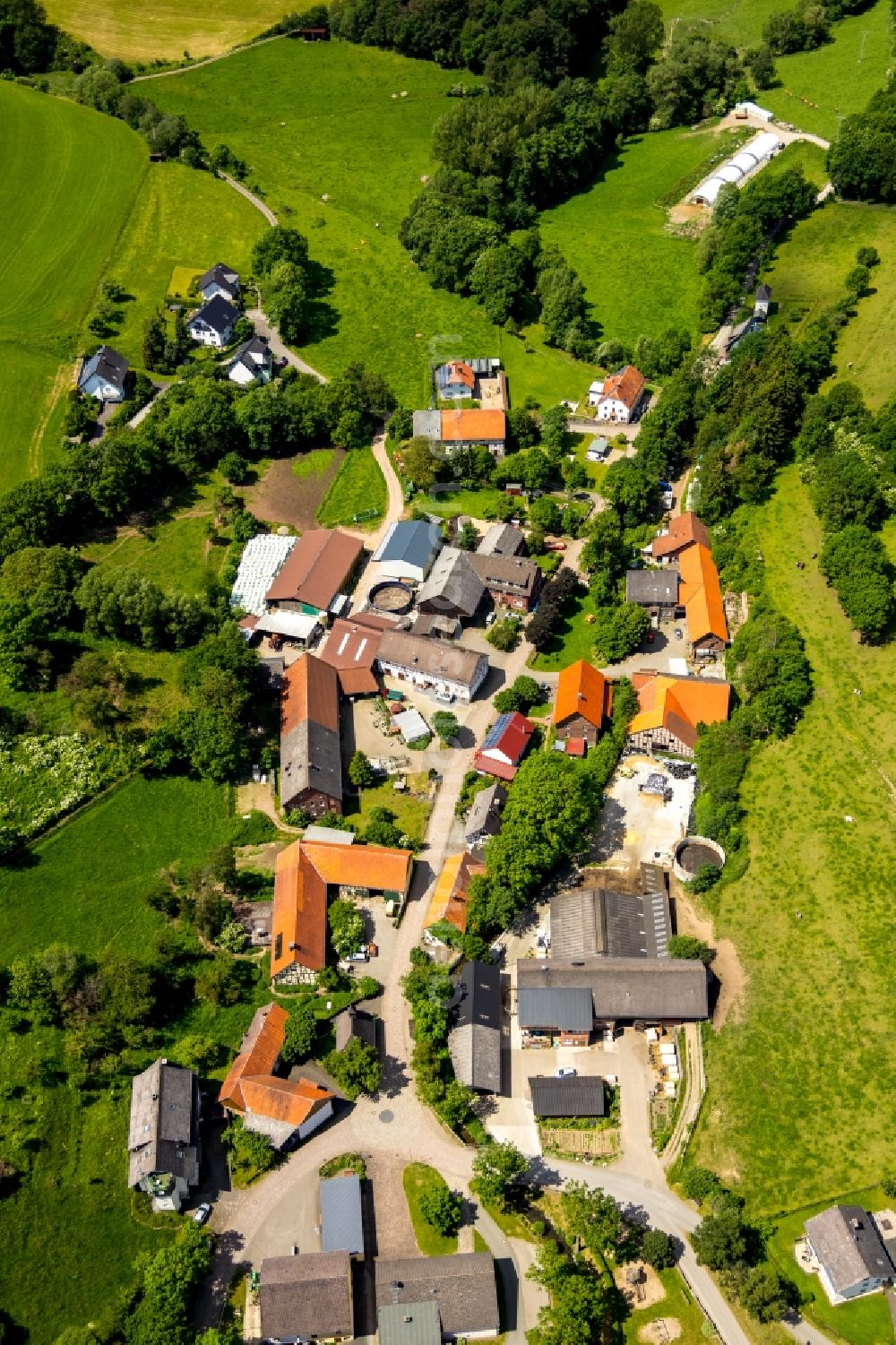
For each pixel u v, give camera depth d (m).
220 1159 118.62
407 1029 128.88
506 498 195.38
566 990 126.56
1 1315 106.50
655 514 197.25
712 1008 129.50
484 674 168.50
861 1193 113.69
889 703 154.75
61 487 189.88
